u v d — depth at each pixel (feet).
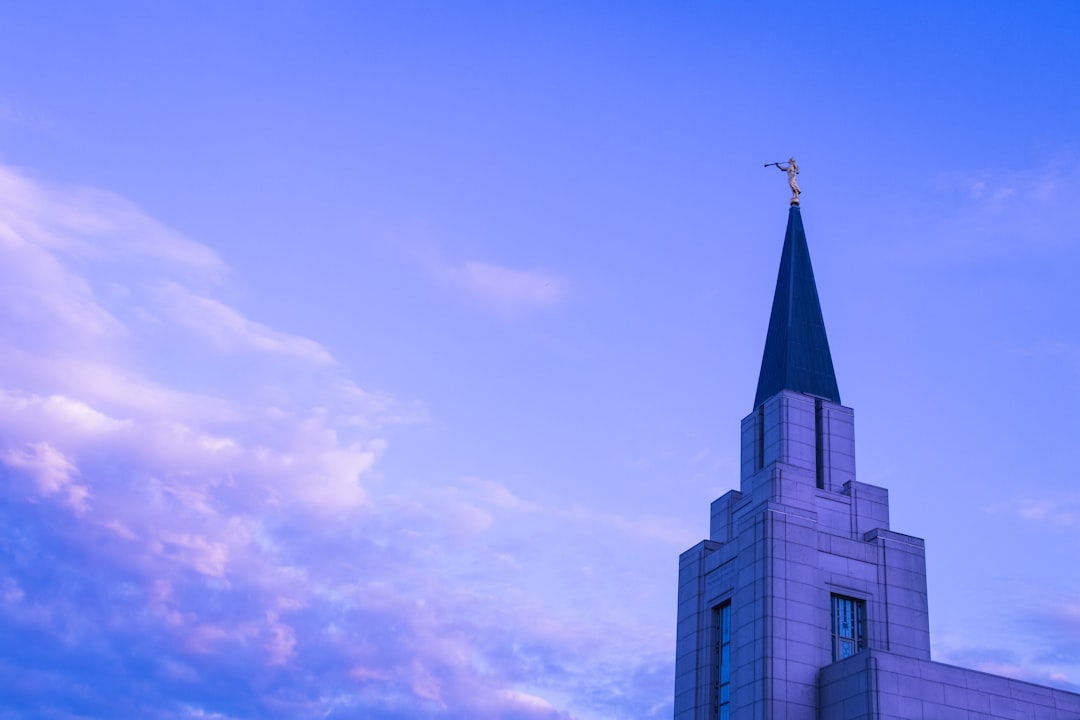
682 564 247.50
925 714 197.67
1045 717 207.00
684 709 229.45
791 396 242.99
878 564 226.99
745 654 216.13
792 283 265.34
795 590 215.72
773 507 225.97
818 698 208.23
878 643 219.00
